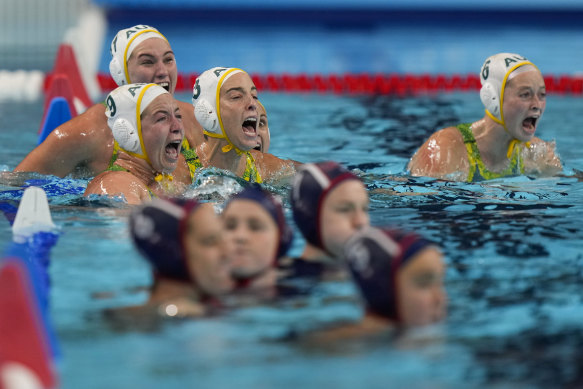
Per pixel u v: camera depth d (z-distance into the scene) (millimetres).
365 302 7590
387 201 13625
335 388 6293
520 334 7414
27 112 27656
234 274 8602
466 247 10477
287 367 6660
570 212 12750
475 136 16812
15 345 6363
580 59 43281
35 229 11141
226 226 8719
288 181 15891
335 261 9469
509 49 47375
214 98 14945
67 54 26156
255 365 6688
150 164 13914
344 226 9188
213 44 49094
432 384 6398
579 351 7016
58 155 15516
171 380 6430
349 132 23422
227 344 7125
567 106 29594
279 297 8312
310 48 48188
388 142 21625
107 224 11477
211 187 14422
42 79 35375
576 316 7883
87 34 46250
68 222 11586
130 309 7957
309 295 8383
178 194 13992
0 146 20344
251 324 7582
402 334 7324
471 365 6723
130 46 16516
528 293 8602
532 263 9734
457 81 36438
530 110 16312
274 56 44812
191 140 16391
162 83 16734
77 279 8922
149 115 13531
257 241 8602
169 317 7742
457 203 13531
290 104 30484
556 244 10633
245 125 15391
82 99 25797
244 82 15062
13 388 6129
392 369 6625
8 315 6395
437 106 29875
